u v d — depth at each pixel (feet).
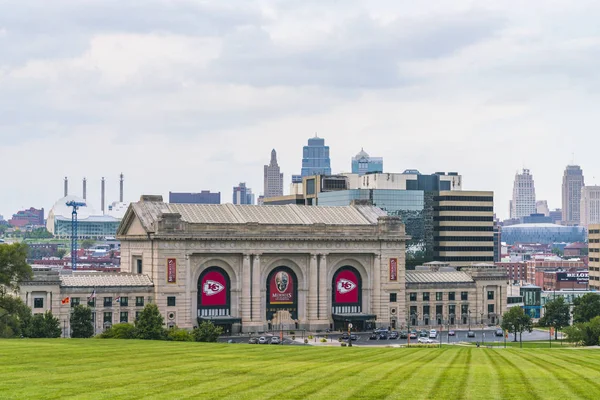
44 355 339.77
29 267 618.44
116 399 231.71
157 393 242.58
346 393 251.39
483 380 288.51
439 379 289.33
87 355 347.15
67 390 244.22
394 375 297.94
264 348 442.50
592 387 272.51
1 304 609.42
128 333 625.00
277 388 257.75
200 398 236.22
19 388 245.86
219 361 335.06
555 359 400.26
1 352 348.38
